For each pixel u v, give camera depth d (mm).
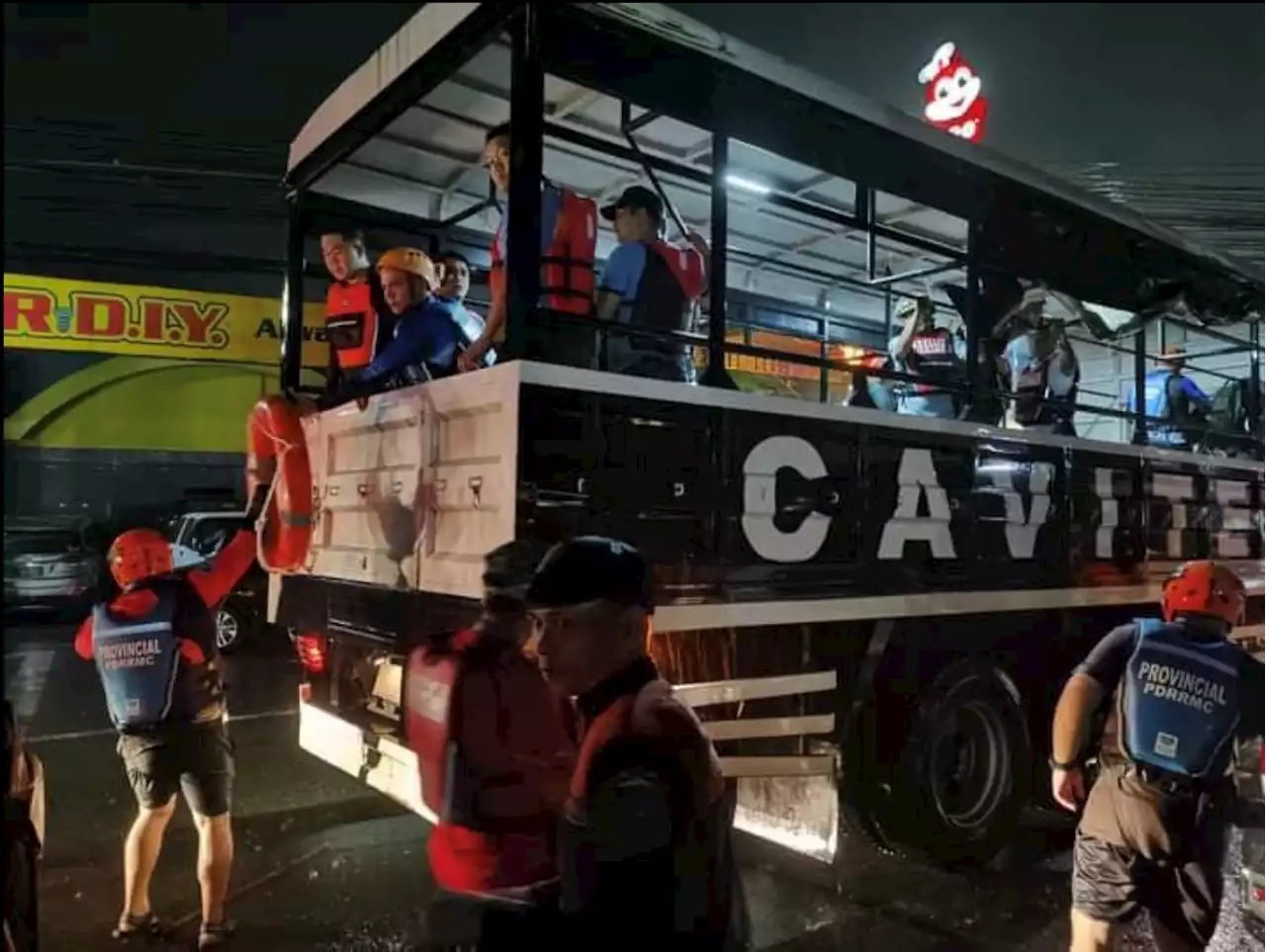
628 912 1536
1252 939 3781
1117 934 2809
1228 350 7102
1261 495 6582
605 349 3807
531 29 3293
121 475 15125
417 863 4469
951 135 4574
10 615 12711
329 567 4527
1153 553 5613
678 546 3486
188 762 3486
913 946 3693
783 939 3734
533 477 3154
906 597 4234
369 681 4246
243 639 10383
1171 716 2697
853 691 4121
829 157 4168
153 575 3531
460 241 5812
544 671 1753
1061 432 5418
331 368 4969
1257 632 6305
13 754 2518
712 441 3604
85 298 13375
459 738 2197
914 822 4234
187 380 15398
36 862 2648
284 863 4457
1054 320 5609
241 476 15844
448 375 4223
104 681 3508
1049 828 5105
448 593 3504
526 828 2070
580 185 5625
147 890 3830
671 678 3584
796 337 6805
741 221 6172
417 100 4180
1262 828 3713
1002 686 4617
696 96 3715
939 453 4438
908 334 5633
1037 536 4898
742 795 3998
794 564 3838
